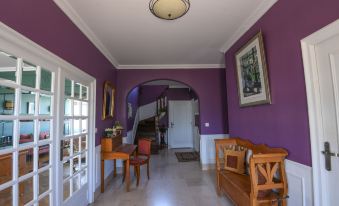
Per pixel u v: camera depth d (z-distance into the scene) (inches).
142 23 118.4
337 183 68.9
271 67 100.0
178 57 185.6
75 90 110.8
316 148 75.0
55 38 87.0
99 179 144.9
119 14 107.7
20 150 67.6
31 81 73.6
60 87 91.8
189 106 349.7
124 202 128.2
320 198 73.7
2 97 61.6
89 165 126.3
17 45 64.1
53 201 86.0
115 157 145.8
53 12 85.8
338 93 68.2
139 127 356.8
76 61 108.7
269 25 101.1
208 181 167.5
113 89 187.6
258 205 88.5
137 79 208.7
